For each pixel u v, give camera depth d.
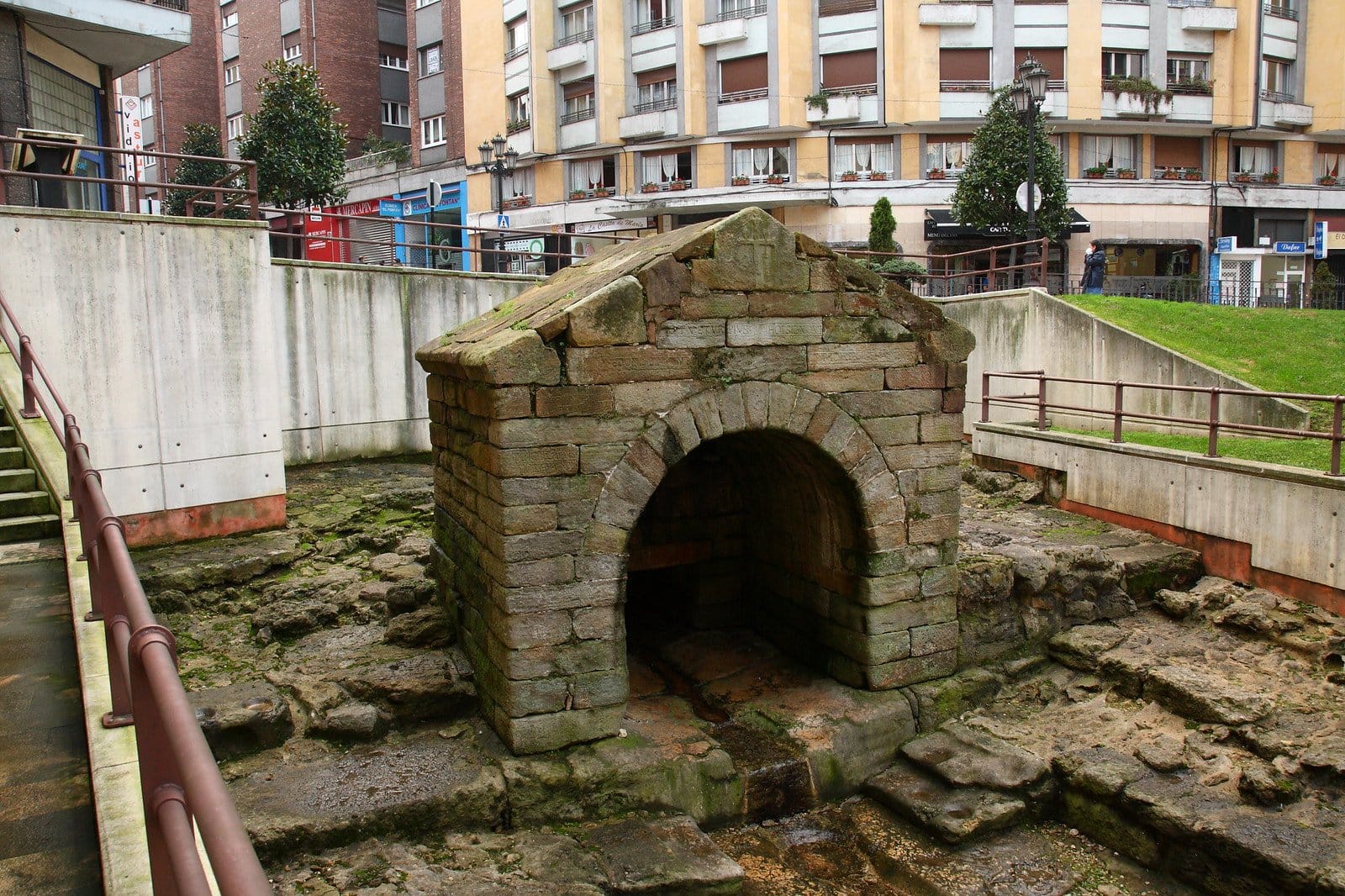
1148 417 11.17
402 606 8.81
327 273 13.27
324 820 6.01
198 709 6.82
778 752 7.76
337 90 35.81
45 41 15.20
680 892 6.11
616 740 7.20
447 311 14.65
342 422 13.65
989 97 28.22
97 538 4.62
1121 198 29.14
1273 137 30.61
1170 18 28.89
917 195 28.67
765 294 7.45
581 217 31.86
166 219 9.66
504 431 6.66
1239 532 9.74
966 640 8.81
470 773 6.63
